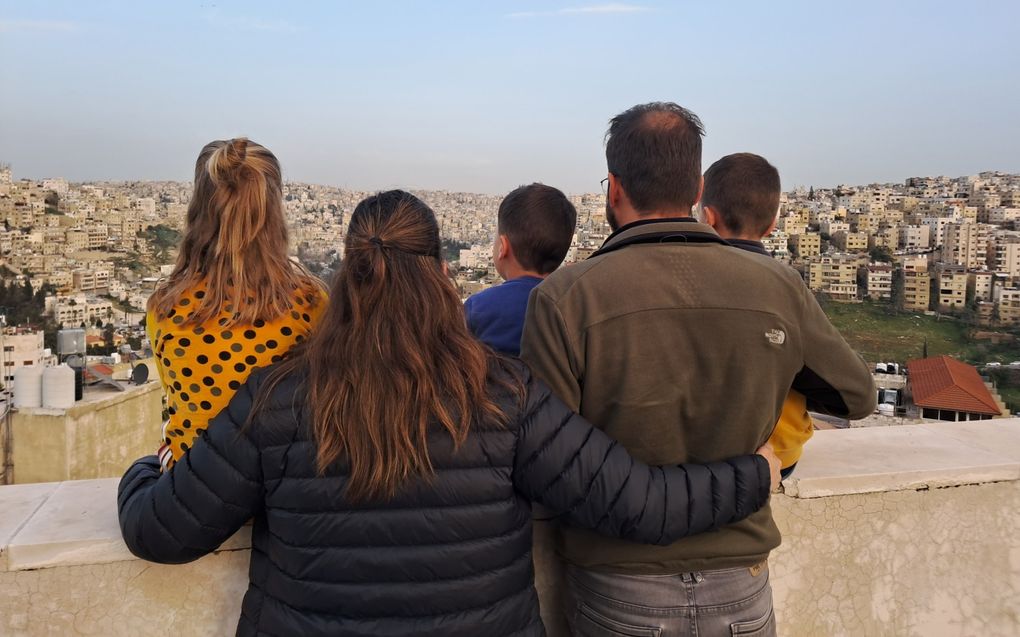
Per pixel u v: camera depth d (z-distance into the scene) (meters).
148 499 1.44
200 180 1.53
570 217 2.24
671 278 1.54
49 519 1.83
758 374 1.55
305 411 1.33
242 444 1.35
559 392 1.57
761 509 1.65
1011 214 118.94
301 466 1.33
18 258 112.69
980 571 2.43
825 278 84.25
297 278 1.59
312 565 1.34
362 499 1.32
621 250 1.59
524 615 1.44
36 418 9.71
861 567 2.33
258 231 1.50
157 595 1.78
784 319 1.57
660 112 1.66
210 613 1.80
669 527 1.45
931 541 2.38
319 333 1.38
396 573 1.33
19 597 1.72
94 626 1.76
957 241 95.19
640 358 1.52
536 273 2.22
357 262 1.37
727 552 1.58
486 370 1.39
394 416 1.29
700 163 1.65
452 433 1.33
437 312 1.37
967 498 2.40
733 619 1.59
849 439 2.66
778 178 2.02
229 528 1.41
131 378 11.91
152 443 11.70
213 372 1.47
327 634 1.33
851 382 1.65
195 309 1.49
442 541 1.34
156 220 158.25
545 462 1.39
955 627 2.43
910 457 2.46
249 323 1.49
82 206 156.12
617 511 1.42
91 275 107.62
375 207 1.43
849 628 2.33
